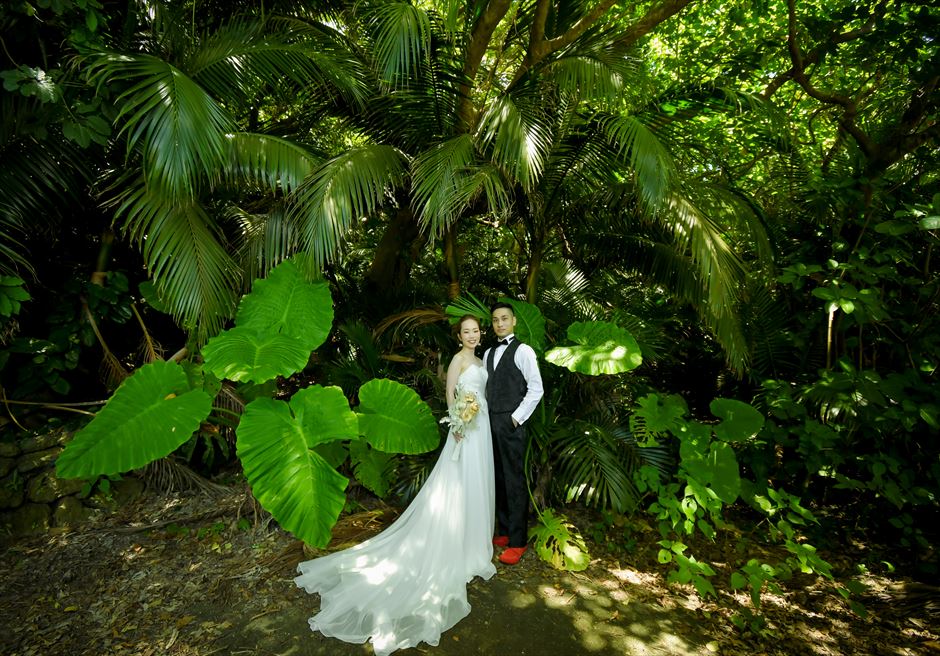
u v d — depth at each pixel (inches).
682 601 105.4
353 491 144.6
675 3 158.4
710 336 219.6
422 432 123.3
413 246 228.1
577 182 156.9
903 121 157.5
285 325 120.0
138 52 139.9
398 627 89.6
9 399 142.8
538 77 140.6
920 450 132.3
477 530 111.5
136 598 98.8
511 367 117.7
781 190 184.5
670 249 160.9
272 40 145.3
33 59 126.0
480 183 123.3
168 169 102.9
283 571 107.4
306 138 187.9
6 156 117.0
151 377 107.2
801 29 198.1
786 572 101.2
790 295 176.9
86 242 164.6
